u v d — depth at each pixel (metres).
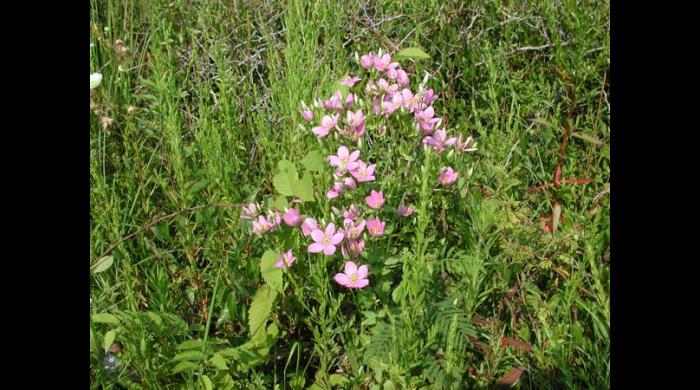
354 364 0.58
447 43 0.93
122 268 0.66
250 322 0.58
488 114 0.86
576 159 0.78
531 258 0.66
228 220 0.71
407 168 0.70
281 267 0.59
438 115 0.88
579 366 0.58
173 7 1.04
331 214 0.61
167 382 0.58
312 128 0.69
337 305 0.57
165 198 0.78
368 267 0.63
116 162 0.75
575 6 0.89
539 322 0.61
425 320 0.58
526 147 0.77
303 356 0.64
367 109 0.72
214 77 0.92
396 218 0.67
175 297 0.67
